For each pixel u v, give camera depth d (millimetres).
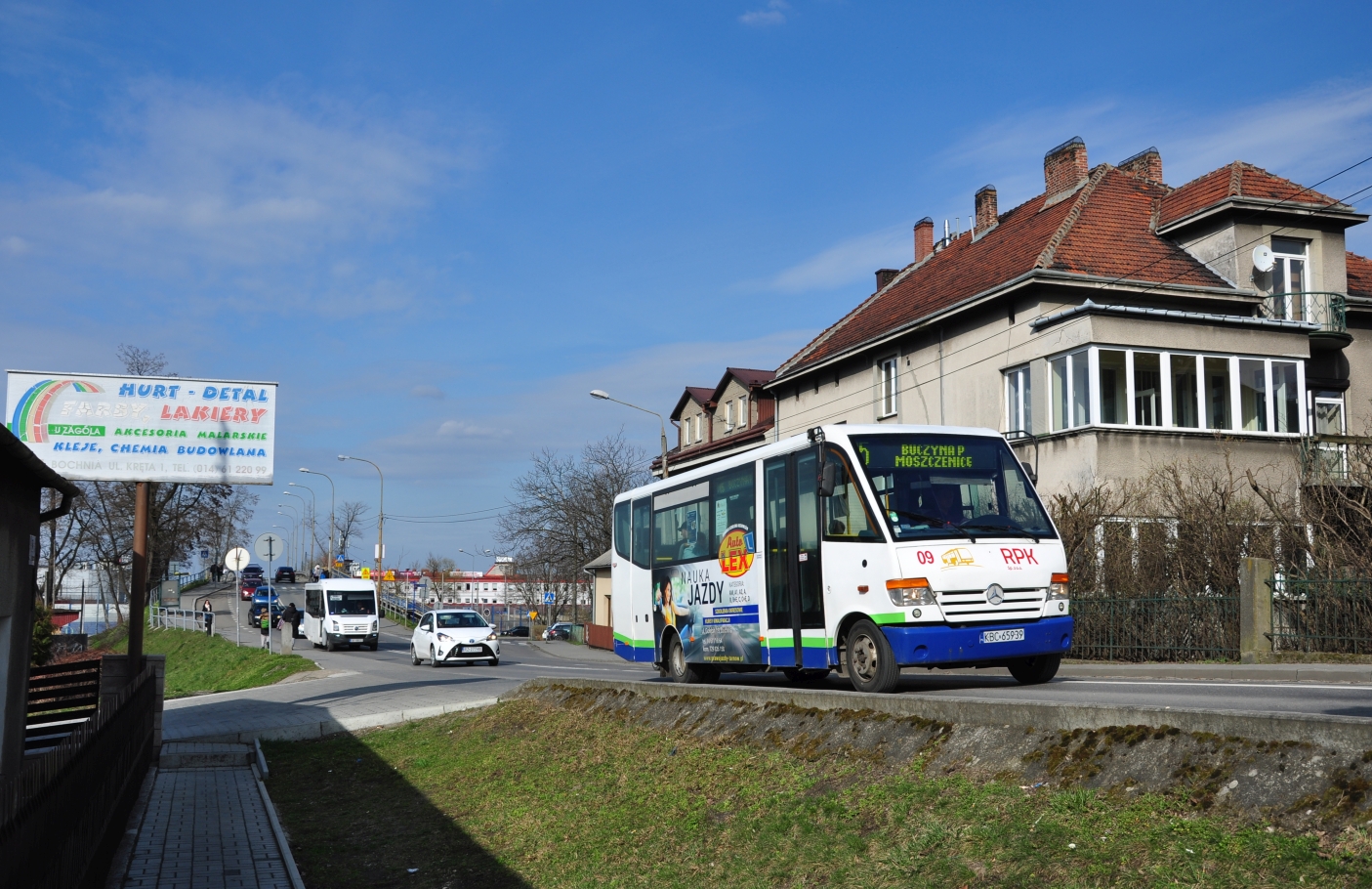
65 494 10695
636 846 8555
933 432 12203
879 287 44406
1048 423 26703
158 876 8773
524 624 76875
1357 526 18344
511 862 9102
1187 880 5141
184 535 67188
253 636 54844
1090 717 6914
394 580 88125
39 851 5133
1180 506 19969
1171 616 18406
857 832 7039
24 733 10766
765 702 10312
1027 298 27984
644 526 17922
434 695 19859
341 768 14430
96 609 97250
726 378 50719
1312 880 4828
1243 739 5984
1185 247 30375
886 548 11164
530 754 12883
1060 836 5914
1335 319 28531
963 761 7438
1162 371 25453
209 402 19094
